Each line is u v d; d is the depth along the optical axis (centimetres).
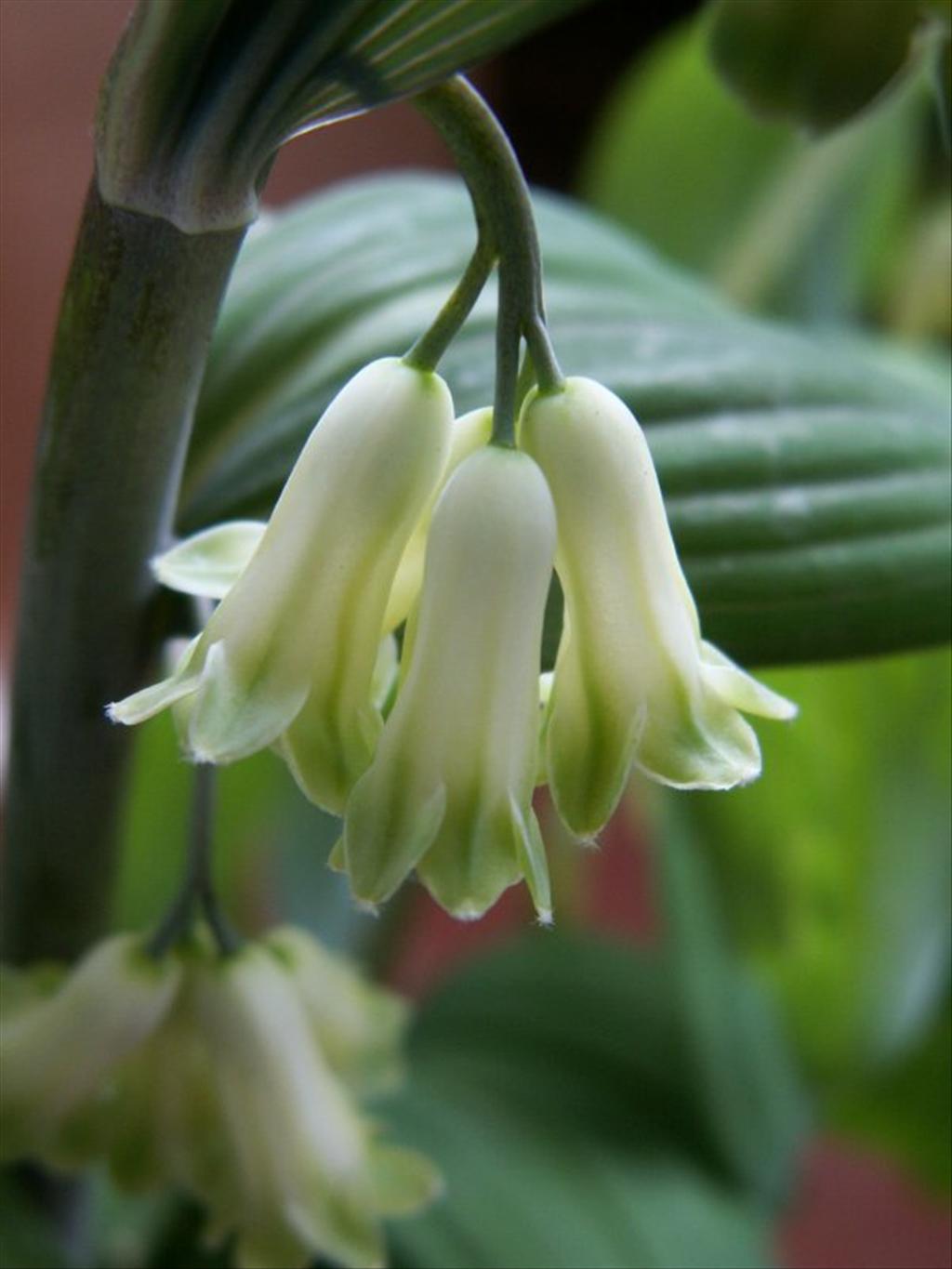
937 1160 24
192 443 14
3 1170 16
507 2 9
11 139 32
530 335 10
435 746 10
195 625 12
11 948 14
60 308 11
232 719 10
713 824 20
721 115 27
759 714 10
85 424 11
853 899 20
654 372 13
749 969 21
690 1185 20
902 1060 22
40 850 13
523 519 10
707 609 12
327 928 22
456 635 10
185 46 10
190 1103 13
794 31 11
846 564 13
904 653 12
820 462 13
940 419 13
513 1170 19
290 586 10
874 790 19
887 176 28
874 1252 36
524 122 41
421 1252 18
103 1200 20
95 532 12
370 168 38
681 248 28
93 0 32
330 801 10
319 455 10
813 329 26
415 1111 20
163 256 11
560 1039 21
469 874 10
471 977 22
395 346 14
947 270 29
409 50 10
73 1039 13
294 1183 13
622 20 40
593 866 32
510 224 10
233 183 10
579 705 10
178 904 13
